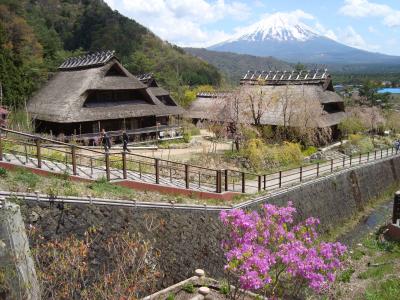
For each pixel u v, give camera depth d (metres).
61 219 8.48
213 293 9.89
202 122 43.81
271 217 8.98
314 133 32.66
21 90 38.06
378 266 14.56
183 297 9.64
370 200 27.48
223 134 30.39
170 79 72.50
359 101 70.12
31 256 7.07
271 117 33.09
